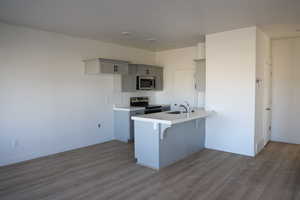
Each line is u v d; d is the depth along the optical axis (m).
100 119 5.26
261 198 2.58
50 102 4.28
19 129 3.85
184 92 6.20
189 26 3.93
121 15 3.33
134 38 4.88
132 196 2.64
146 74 6.08
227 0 2.76
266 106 4.88
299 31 4.35
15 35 3.77
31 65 3.98
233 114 4.25
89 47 4.95
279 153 4.28
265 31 4.34
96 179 3.12
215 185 2.91
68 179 3.13
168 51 6.51
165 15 3.34
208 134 4.66
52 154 4.31
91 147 4.85
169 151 3.69
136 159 3.96
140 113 5.55
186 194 2.68
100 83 5.24
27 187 2.88
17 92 3.81
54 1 2.78
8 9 3.05
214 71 4.47
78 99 4.77
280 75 5.18
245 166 3.59
